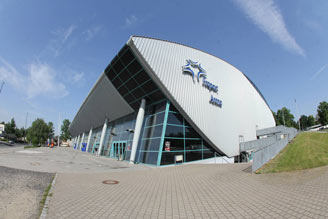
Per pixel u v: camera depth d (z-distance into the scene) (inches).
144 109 827.4
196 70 800.3
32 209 203.2
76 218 186.7
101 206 225.0
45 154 933.2
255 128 1169.4
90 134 1854.1
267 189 280.4
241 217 186.9
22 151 991.0
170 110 722.2
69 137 4266.7
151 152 700.7
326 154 466.9
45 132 2110.0
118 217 192.5
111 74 858.8
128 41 649.0
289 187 277.9
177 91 716.0
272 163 474.9
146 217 193.6
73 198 251.8
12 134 3580.2
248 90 1161.4
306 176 324.2
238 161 917.8
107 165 676.7
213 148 823.7
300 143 761.6
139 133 792.3
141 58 663.8
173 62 730.2
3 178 320.5
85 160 823.1
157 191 301.1
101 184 346.3
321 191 241.6
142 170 553.6
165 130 681.0
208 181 367.2
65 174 428.5
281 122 3129.9
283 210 196.2
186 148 724.7
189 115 733.9
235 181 350.3
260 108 1354.6
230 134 893.8
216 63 908.0
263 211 198.4
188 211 209.8
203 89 808.9
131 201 247.3
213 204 230.7
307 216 176.4
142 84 767.1
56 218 184.4
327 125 2551.7
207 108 805.9
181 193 287.6
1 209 195.5
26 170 422.6
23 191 264.2
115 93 969.5
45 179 355.3
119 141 1033.5
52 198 246.1
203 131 765.3
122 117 1130.0
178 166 629.9
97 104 1266.0
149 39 676.1
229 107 923.4
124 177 429.7
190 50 801.6
